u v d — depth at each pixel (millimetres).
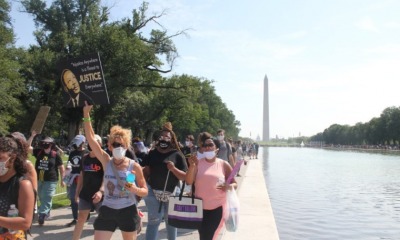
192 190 5734
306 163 44750
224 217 5793
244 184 17891
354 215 12992
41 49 46781
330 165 41031
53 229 8250
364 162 47938
